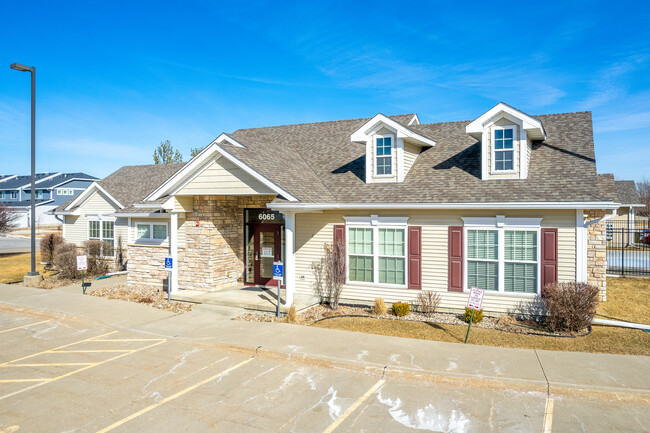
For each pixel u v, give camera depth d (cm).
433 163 1478
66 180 6938
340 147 1792
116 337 1112
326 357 911
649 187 6750
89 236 2358
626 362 863
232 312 1319
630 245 3219
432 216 1311
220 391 786
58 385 821
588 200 1095
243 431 647
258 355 970
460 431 636
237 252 1666
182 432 646
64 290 1736
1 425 673
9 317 1335
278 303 1271
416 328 1161
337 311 1352
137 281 1772
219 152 1395
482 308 1254
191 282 1584
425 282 1325
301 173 1518
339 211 1438
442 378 810
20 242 4400
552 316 1119
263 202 1619
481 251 1258
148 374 869
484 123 1305
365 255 1405
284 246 1587
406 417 681
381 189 1406
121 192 2253
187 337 1080
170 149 4103
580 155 1303
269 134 2114
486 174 1307
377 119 1430
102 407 729
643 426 641
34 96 1917
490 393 762
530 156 1360
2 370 901
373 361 886
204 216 1549
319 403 734
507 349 952
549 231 1177
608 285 1661
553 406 710
